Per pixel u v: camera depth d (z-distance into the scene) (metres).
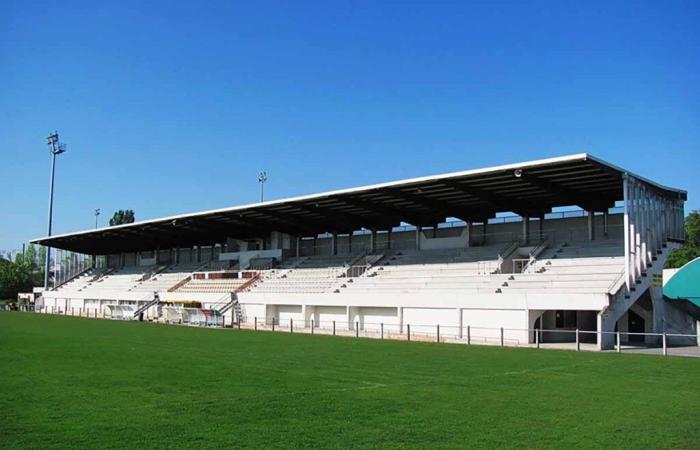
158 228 73.25
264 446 10.70
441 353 28.53
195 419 12.84
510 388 17.53
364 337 40.06
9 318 63.59
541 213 50.00
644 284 38.28
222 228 71.19
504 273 45.88
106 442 10.88
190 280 74.56
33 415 13.17
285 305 55.62
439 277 47.94
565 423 12.79
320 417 13.13
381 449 10.59
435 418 13.14
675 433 11.97
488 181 41.38
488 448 10.74
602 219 47.03
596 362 25.02
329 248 67.94
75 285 96.88
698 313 41.44
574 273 40.88
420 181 42.25
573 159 34.28
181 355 26.36
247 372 20.58
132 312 69.19
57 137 94.88
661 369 22.58
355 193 47.09
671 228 44.16
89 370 20.83
